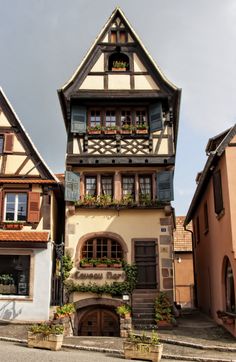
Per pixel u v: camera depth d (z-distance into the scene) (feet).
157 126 55.67
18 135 56.70
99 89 56.95
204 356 34.35
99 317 51.49
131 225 53.98
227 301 47.34
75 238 53.52
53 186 54.85
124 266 52.37
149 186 55.83
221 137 51.80
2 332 44.14
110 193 55.62
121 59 60.13
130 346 33.47
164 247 53.16
